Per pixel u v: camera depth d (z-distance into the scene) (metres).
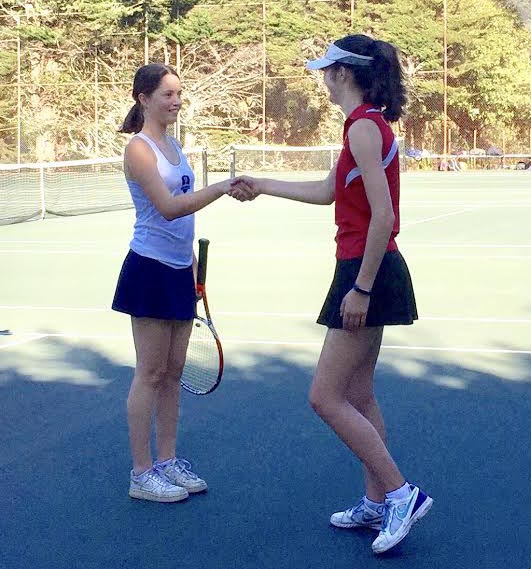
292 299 9.87
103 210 22.02
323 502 4.47
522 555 3.89
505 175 37.44
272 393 6.27
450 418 5.68
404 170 39.44
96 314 9.19
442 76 41.84
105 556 3.93
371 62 3.80
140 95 4.48
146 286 4.47
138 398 4.52
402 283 3.87
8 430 5.56
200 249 4.65
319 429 5.51
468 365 6.97
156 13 39.22
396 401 6.05
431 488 4.59
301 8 42.34
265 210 22.50
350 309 3.75
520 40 45.16
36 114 39.88
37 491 4.62
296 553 3.95
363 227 3.80
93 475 4.84
